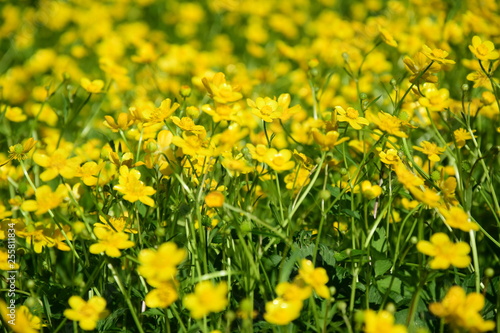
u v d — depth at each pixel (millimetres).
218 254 1150
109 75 1387
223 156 1159
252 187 1165
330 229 1213
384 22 1936
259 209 1258
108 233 1084
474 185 1191
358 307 1138
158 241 1125
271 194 1190
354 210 1179
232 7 2543
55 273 1181
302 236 1147
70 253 1191
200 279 1080
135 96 1714
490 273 1088
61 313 1138
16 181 1239
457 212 1085
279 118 1173
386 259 1127
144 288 1140
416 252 1178
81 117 1683
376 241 1152
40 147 1283
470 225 1080
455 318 1044
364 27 1953
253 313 1098
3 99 1591
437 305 1047
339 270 1130
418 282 1099
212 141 1161
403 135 1151
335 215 1181
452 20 1744
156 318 1136
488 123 1346
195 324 1092
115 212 1219
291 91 1748
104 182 1161
